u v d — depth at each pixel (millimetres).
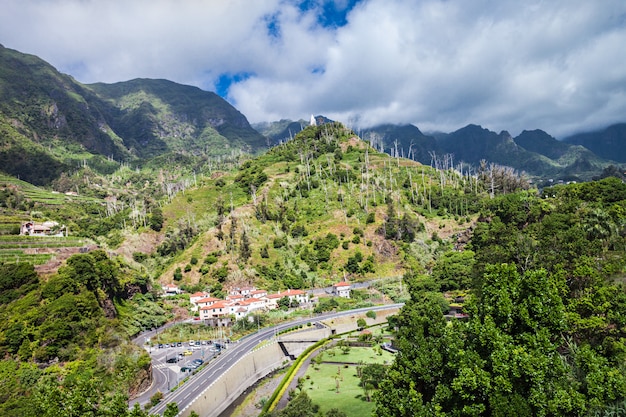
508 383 30891
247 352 97438
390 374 40094
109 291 113625
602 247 69875
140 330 117562
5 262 102875
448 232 183625
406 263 165375
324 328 117188
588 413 31391
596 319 42469
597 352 40000
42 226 147250
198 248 171750
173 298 143500
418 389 38406
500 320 35469
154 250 191000
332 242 177250
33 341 76875
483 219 157375
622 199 107375
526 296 35281
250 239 176875
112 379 75312
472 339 36469
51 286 89750
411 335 44750
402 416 35938
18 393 66312
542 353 32625
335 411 58844
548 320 34156
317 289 157875
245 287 153875
